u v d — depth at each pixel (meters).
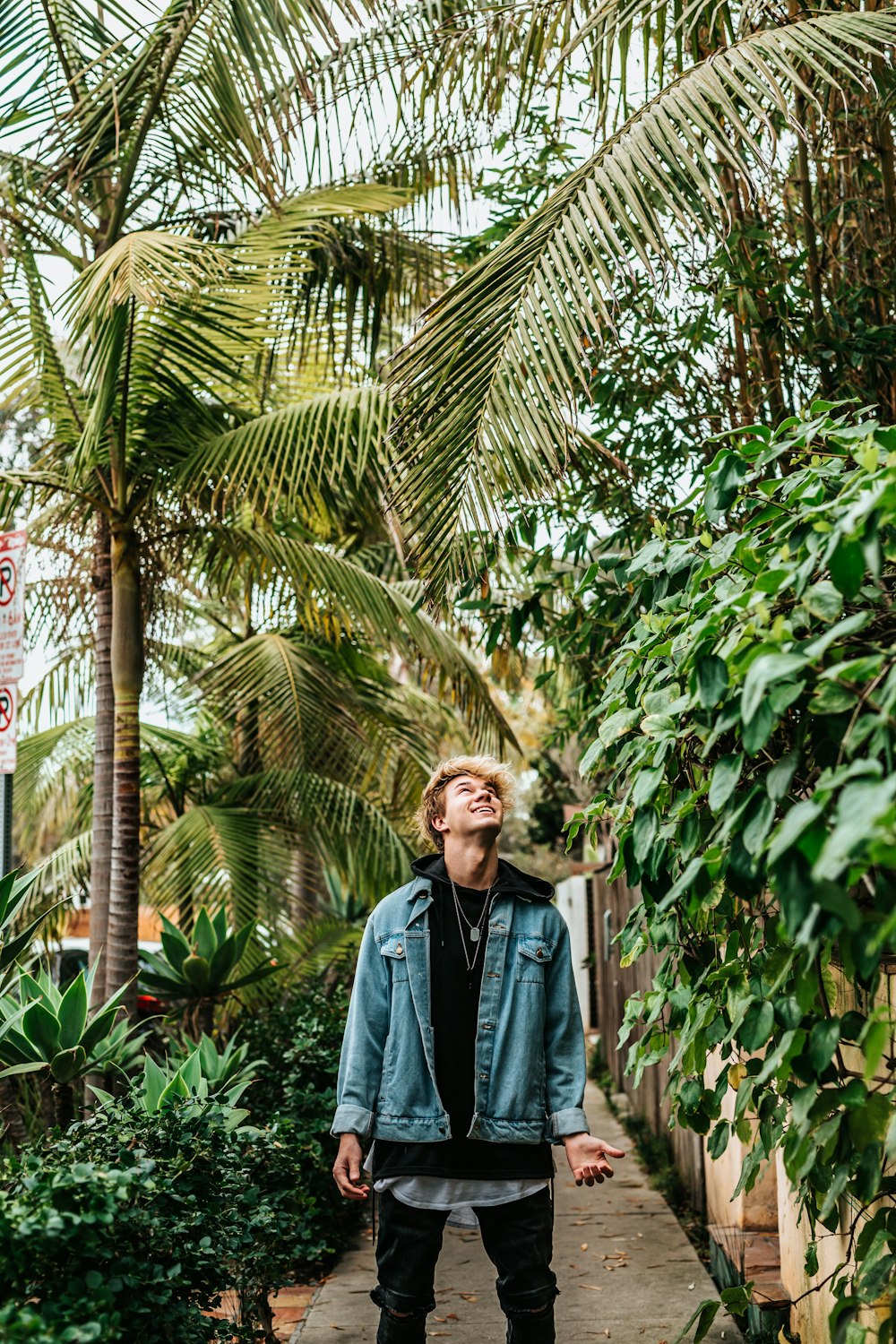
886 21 3.42
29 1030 3.45
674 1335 3.90
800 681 1.93
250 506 5.83
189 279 4.10
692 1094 2.69
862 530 1.93
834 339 4.12
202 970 5.03
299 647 7.41
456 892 3.05
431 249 6.45
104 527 5.49
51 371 5.35
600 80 3.99
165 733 7.63
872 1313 2.56
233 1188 3.10
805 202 4.27
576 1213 5.82
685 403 4.80
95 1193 2.28
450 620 6.08
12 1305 2.05
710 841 2.37
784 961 2.29
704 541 2.68
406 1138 2.84
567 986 3.04
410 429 3.56
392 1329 2.86
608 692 2.94
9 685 3.90
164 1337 2.47
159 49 4.53
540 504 4.85
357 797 7.05
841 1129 2.12
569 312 3.39
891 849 1.58
